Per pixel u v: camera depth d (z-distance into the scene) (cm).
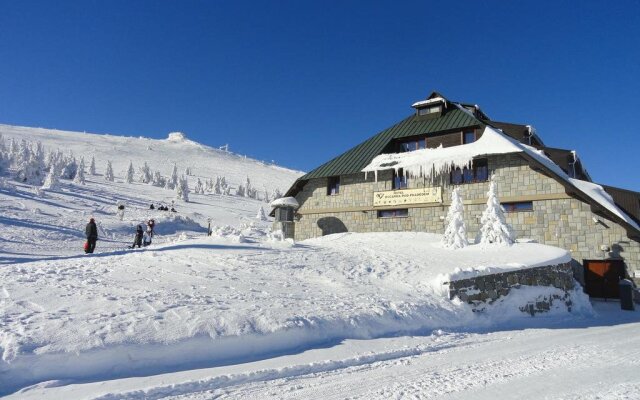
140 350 579
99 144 15450
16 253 1855
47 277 931
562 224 1912
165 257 1274
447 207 2236
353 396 493
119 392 473
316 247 1711
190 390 503
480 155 2073
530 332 1022
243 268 1177
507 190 2067
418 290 1170
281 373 580
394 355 715
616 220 1773
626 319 1355
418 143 2614
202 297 823
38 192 3941
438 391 512
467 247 1762
